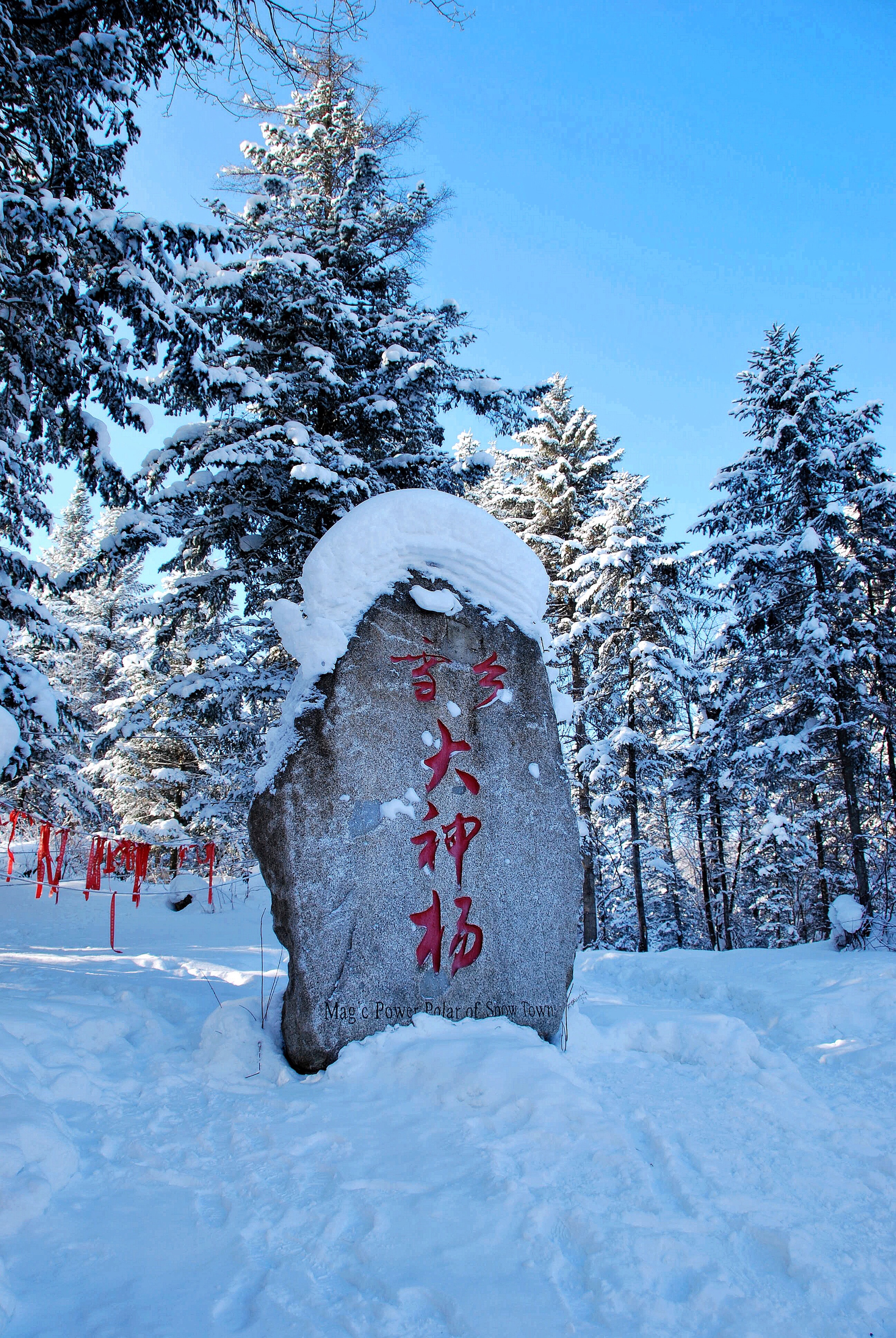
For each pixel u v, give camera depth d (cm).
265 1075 480
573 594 2014
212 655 1571
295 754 536
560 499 2056
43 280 793
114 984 685
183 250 824
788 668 1498
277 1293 264
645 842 2048
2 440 991
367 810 542
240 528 1312
